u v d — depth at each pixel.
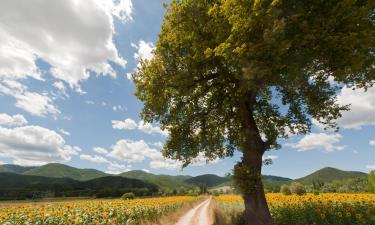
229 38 12.27
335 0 11.68
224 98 18.09
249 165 15.52
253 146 15.55
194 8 15.30
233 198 43.00
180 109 17.91
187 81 15.66
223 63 14.74
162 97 16.80
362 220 13.00
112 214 16.97
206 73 16.67
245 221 15.48
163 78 16.36
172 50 16.45
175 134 18.11
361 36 11.20
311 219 13.79
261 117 18.53
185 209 30.22
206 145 18.31
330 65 13.01
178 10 15.52
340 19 11.67
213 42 14.52
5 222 14.28
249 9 11.80
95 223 14.30
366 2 12.00
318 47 11.79
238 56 12.00
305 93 15.10
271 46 11.52
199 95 17.83
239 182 15.02
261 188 15.13
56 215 15.45
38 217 14.78
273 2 10.79
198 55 14.96
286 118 17.22
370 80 13.58
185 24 15.50
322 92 14.91
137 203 25.28
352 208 14.73
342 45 11.49
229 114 18.47
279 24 10.79
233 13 12.11
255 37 12.31
